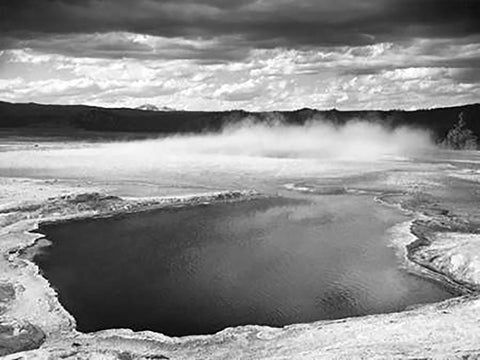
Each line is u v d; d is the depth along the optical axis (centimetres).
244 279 4319
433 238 5344
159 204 7431
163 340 3075
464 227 5822
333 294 3969
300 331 3141
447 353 2591
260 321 3500
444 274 4353
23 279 4084
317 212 6962
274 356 2802
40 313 3453
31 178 9462
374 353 2642
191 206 7438
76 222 6319
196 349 2959
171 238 5622
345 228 6000
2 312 3428
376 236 5575
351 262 4725
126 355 2761
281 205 7519
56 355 2675
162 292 4019
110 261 4797
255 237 5656
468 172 10769
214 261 4816
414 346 2744
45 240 5459
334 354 2669
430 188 8788
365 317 3344
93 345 2994
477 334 2853
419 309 3450
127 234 5788
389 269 4519
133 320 3503
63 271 4494
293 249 5175
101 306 3741
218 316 3578
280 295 3953
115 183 9094
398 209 7006
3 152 13875
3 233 5575
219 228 6100
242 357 2816
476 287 4047
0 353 2827
